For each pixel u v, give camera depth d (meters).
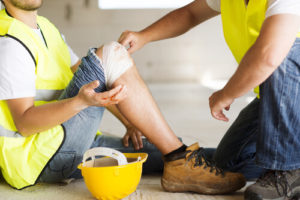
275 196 1.33
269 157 1.32
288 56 1.24
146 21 9.36
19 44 1.41
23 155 1.45
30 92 1.42
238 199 1.41
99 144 1.75
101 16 9.27
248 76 1.20
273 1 1.17
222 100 1.31
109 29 9.32
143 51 9.52
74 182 1.66
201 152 1.45
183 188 1.46
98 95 1.26
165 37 1.74
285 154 1.31
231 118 3.79
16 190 1.53
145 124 1.38
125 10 9.29
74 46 9.31
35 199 1.43
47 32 1.66
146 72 9.62
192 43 9.54
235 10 1.43
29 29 1.50
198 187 1.44
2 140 1.45
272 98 1.28
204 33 9.52
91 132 1.51
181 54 9.57
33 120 1.37
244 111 1.67
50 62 1.55
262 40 1.16
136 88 1.34
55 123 1.38
